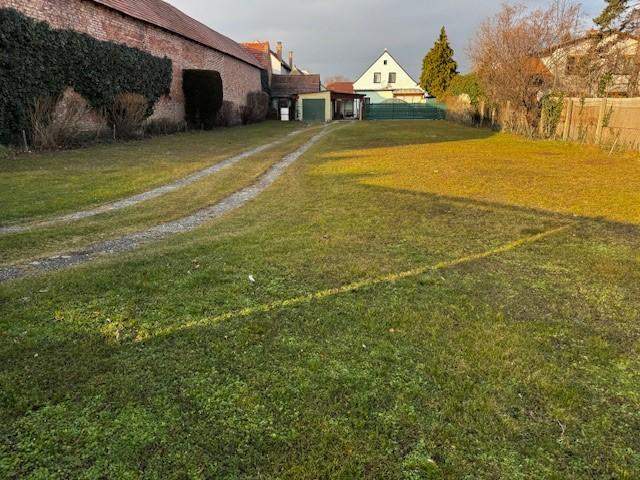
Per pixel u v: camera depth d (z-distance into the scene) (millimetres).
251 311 3348
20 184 8594
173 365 2660
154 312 3336
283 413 2262
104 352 2791
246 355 2768
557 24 22312
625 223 5938
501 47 23266
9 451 2006
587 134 16797
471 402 2342
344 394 2402
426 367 2641
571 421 2227
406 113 43969
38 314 3283
